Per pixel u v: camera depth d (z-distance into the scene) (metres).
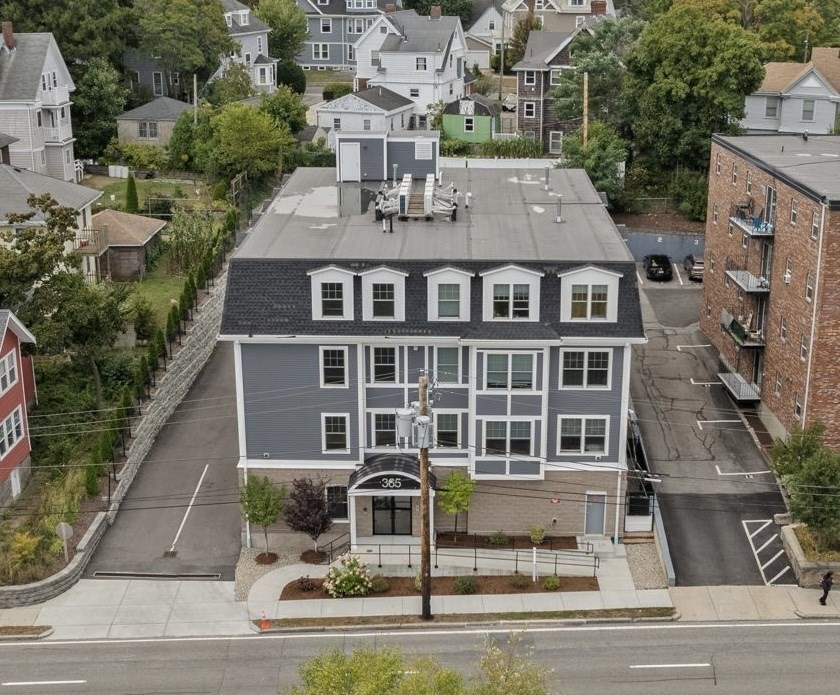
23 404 51.00
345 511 47.59
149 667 40.03
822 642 41.06
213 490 51.56
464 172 61.91
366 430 46.59
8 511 47.75
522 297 44.84
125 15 98.88
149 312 62.38
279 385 46.03
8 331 49.31
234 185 83.38
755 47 81.62
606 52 90.94
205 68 104.06
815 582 44.34
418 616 42.88
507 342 44.53
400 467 45.44
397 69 103.38
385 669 30.53
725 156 63.62
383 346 45.50
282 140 86.44
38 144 84.50
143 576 45.66
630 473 50.19
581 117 90.62
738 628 41.97
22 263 52.50
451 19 107.75
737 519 48.69
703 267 71.19
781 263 53.94
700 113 82.88
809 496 44.19
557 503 47.00
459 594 44.06
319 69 139.50
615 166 83.12
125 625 42.59
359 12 137.25
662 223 82.94
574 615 42.75
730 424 56.59
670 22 82.75
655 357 64.56
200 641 41.66
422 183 57.81
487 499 47.00
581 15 127.00
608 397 45.66
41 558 45.19
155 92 103.81
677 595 43.97
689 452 53.81
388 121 97.94
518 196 56.31
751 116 95.12
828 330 49.06
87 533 47.25
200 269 67.62
